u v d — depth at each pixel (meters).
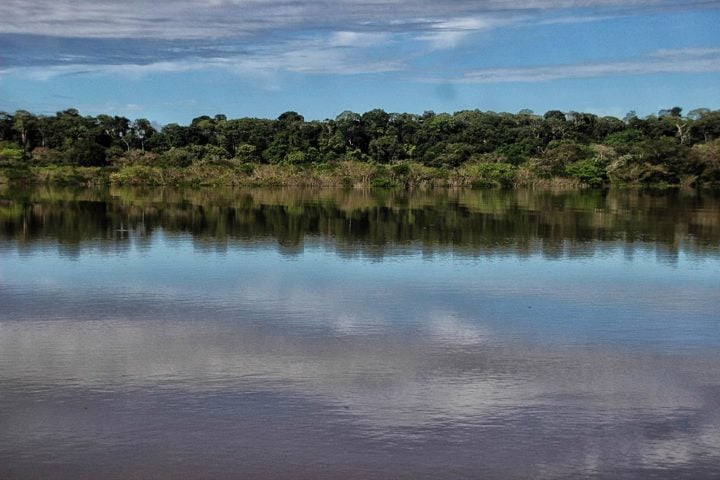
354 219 37.94
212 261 23.23
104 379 11.55
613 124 120.38
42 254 24.22
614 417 10.25
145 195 57.38
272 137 109.44
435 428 9.77
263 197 57.09
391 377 11.81
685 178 84.12
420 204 50.31
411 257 24.52
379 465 8.70
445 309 16.69
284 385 11.36
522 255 25.33
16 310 16.16
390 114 124.19
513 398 10.93
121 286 18.91
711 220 39.28
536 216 40.72
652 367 12.55
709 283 20.30
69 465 8.63
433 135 114.06
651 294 18.69
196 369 12.09
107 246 26.44
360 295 18.11
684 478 8.49
